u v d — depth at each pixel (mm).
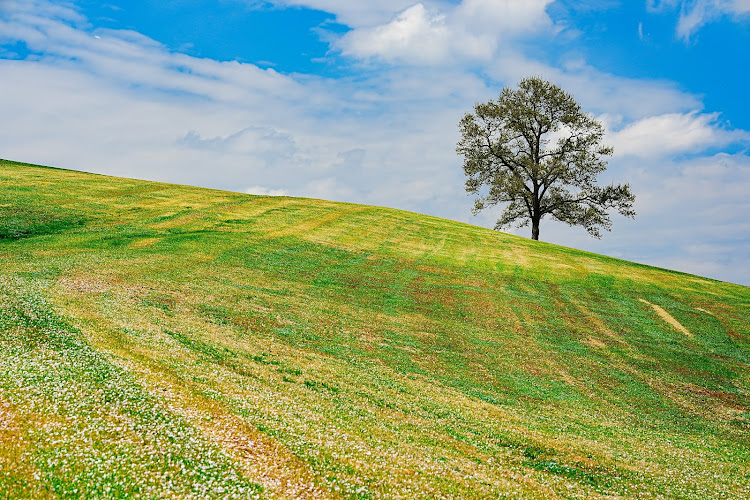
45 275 39094
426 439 21422
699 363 43781
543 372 37938
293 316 40906
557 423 28375
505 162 91125
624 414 32406
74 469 13297
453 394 30359
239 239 62406
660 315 54781
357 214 85188
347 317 43312
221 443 16359
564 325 49281
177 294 40500
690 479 21891
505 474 18922
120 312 31578
